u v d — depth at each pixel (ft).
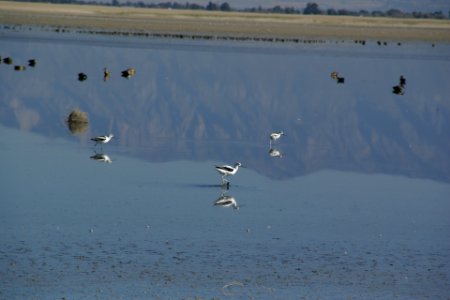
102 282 67.87
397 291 69.72
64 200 93.81
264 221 89.40
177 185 105.40
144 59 258.16
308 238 83.66
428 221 93.30
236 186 107.34
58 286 66.49
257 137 152.56
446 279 73.15
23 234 79.77
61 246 76.54
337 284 70.54
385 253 79.92
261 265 74.13
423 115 189.57
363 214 95.40
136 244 78.33
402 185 115.03
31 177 104.99
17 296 64.08
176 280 69.15
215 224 87.20
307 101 199.52
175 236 81.61
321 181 115.14
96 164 115.55
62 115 160.97
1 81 195.11
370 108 194.39
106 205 92.58
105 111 170.30
